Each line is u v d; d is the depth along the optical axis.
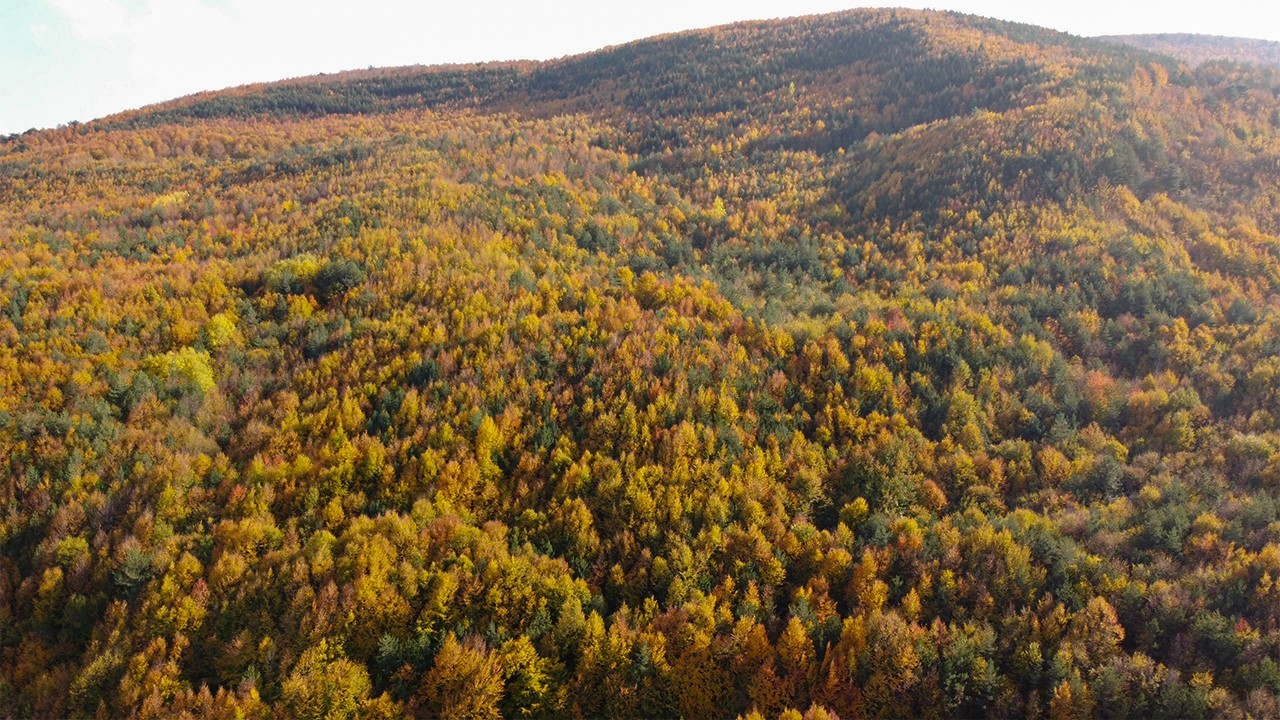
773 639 62.78
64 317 88.88
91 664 55.44
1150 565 64.19
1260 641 54.78
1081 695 53.75
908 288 114.88
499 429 78.62
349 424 77.69
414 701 56.97
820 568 67.38
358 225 119.44
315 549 63.22
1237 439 78.69
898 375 90.81
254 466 71.00
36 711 55.38
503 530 68.56
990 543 67.25
